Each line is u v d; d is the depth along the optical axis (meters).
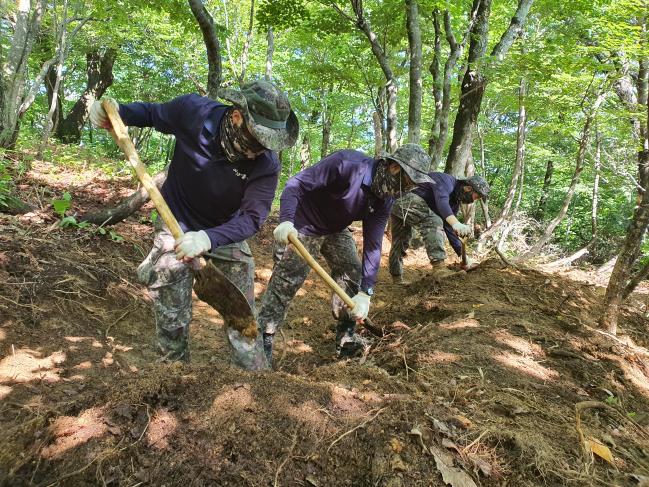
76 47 11.00
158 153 13.66
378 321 4.65
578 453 2.29
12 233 4.09
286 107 2.36
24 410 2.56
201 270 2.37
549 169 15.52
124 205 4.86
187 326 2.90
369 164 3.19
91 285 3.94
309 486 1.95
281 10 6.66
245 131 2.37
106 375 3.13
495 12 9.29
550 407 2.73
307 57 10.98
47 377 2.94
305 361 3.98
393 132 7.23
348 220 3.40
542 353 3.44
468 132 7.62
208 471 1.94
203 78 12.00
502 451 2.19
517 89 9.09
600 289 5.64
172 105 2.58
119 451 1.95
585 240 15.02
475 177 5.32
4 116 6.31
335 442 2.08
